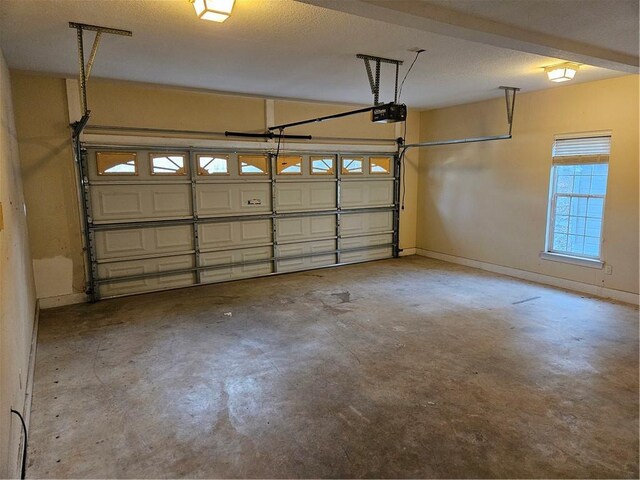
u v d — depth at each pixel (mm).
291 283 5859
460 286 5598
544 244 5668
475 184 6598
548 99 5434
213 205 5820
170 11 2738
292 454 2254
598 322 4188
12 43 3355
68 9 2695
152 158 5324
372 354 3488
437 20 2580
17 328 2512
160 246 5512
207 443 2350
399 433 2428
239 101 5832
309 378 3090
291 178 6398
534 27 2951
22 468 2086
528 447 2291
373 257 7426
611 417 2562
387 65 4172
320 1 2258
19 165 4324
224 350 3588
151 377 3115
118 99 5035
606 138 4883
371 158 7145
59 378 3102
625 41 3248
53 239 4828
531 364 3279
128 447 2318
